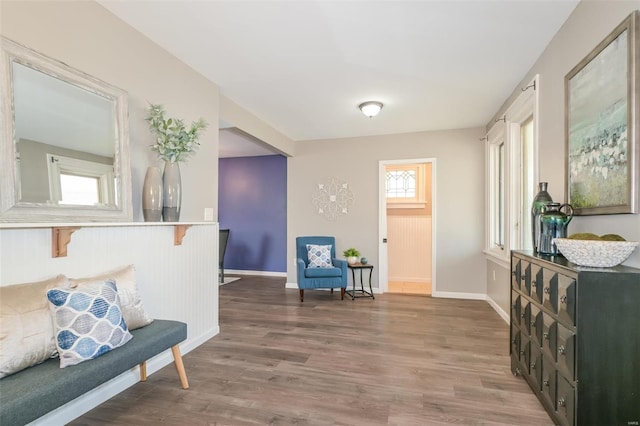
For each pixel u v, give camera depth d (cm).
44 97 172
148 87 244
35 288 162
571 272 154
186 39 247
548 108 252
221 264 603
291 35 241
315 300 472
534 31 235
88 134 195
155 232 248
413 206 608
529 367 211
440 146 495
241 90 342
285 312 409
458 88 338
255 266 704
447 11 213
